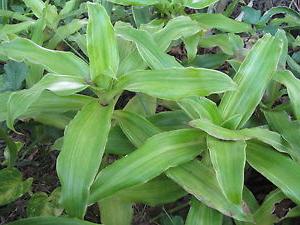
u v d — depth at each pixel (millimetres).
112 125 492
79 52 673
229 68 636
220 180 388
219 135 410
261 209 441
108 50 450
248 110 455
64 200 389
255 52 473
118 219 446
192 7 622
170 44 586
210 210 420
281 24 758
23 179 546
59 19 645
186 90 421
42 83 430
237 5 808
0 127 507
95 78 444
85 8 657
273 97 542
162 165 408
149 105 529
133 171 404
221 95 546
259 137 422
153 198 444
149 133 453
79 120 426
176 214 514
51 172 570
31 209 480
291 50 690
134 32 506
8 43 470
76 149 404
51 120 516
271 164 423
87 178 390
